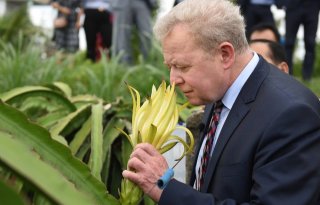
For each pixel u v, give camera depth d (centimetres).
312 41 874
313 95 238
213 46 227
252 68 240
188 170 300
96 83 534
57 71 575
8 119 189
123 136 341
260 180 217
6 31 926
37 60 588
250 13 827
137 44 859
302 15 859
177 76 231
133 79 557
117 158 340
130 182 222
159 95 224
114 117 351
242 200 226
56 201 135
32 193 271
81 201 138
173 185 221
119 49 798
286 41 873
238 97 238
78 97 391
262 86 236
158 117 222
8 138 141
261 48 382
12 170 139
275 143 219
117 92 531
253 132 226
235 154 229
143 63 618
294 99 226
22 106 395
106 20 910
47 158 193
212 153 240
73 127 341
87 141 330
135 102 228
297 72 1091
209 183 236
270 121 223
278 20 1083
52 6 954
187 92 232
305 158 215
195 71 227
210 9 228
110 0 867
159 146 223
